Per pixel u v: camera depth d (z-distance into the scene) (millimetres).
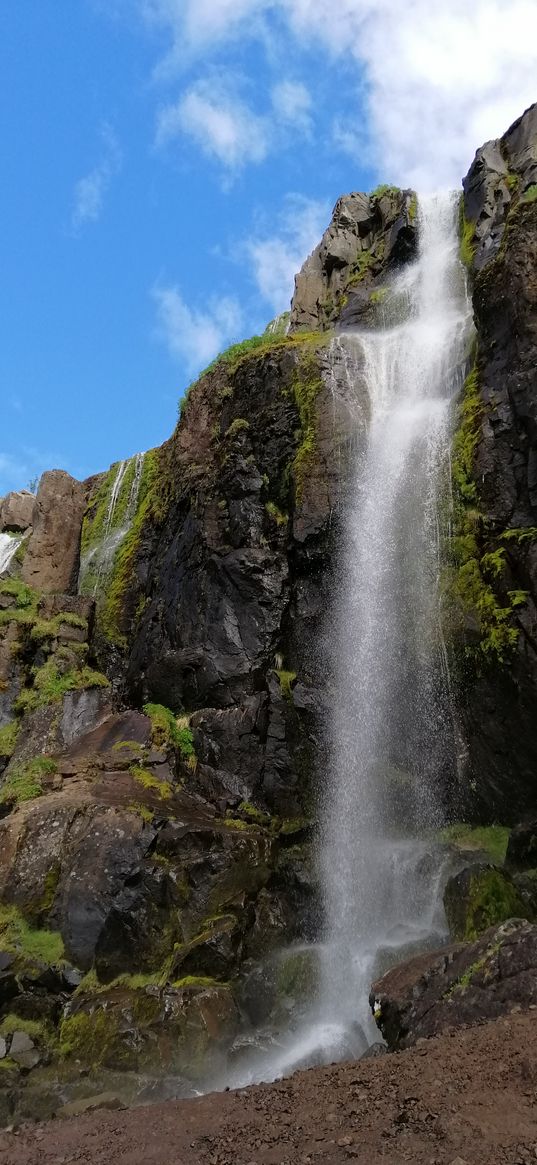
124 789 15992
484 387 15820
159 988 12445
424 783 15039
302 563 17781
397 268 24000
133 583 24547
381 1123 6211
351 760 15977
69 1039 12023
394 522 16641
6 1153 7582
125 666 23172
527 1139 5336
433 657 15094
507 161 22453
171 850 14242
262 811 16266
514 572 13875
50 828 14750
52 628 21250
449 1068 6949
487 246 20688
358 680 16297
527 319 14688
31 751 18297
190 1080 11453
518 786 13891
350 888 14898
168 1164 6434
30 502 29297
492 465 14828
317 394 18875
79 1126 8320
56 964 12984
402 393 18859
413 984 9586
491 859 13336
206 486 20531
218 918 13609
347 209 26766
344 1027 12945
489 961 9031
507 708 13734
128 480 28578
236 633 18094
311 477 18031
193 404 23000
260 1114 7262
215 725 17297
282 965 13750
